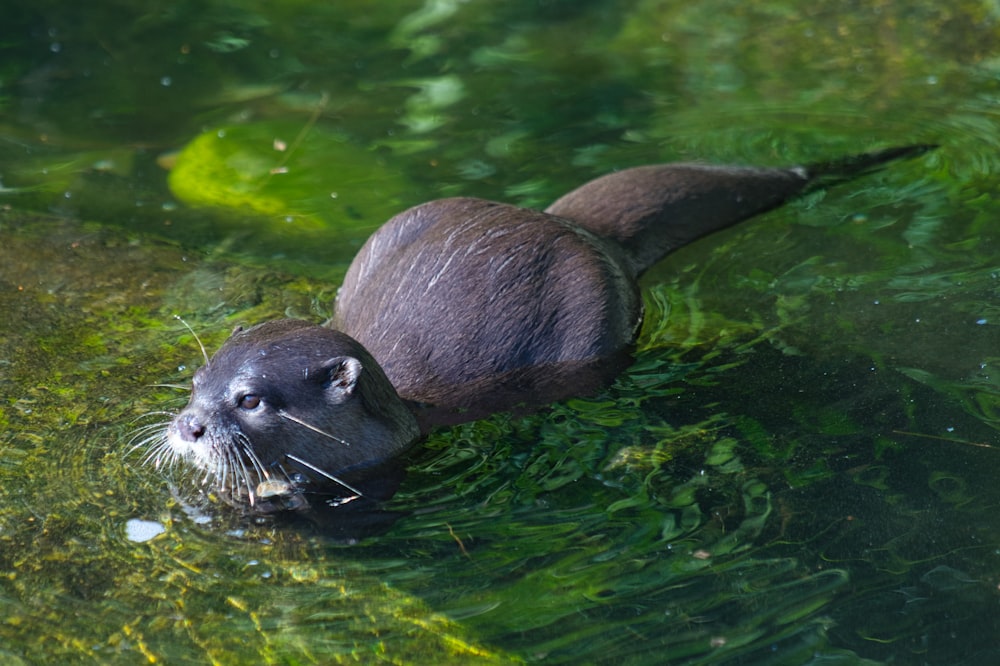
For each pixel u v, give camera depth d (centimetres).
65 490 919
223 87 1648
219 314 1170
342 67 1702
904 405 965
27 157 1476
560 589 805
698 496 885
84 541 866
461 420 1009
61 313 1170
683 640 750
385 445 985
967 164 1350
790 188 1302
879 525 838
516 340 1059
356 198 1368
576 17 1827
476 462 959
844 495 870
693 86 1603
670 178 1258
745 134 1464
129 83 1664
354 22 1839
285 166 1435
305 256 1270
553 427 988
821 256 1198
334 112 1566
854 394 986
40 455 958
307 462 975
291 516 912
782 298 1138
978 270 1145
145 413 1010
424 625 783
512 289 1070
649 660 738
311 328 1002
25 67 1706
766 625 758
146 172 1445
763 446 934
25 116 1576
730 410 984
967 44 1644
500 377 1051
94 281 1227
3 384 1053
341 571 841
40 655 760
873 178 1331
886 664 721
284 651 765
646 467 923
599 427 982
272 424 959
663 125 1503
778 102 1542
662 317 1127
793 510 860
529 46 1745
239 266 1255
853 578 791
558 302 1070
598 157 1436
